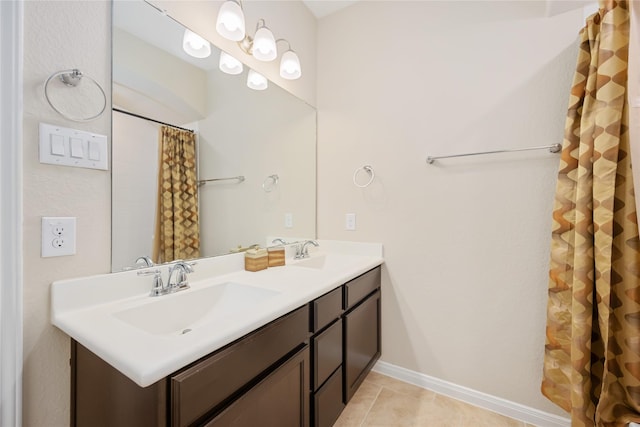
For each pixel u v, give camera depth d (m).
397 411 1.48
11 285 0.76
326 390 1.18
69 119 0.87
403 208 1.72
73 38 0.88
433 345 1.64
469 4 1.53
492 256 1.48
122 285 0.98
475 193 1.51
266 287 1.14
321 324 1.15
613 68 1.06
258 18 1.58
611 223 1.06
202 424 0.66
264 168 1.64
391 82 1.76
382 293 1.79
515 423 1.39
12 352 0.76
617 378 1.10
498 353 1.47
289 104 1.82
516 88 1.41
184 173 1.23
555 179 1.33
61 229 0.85
